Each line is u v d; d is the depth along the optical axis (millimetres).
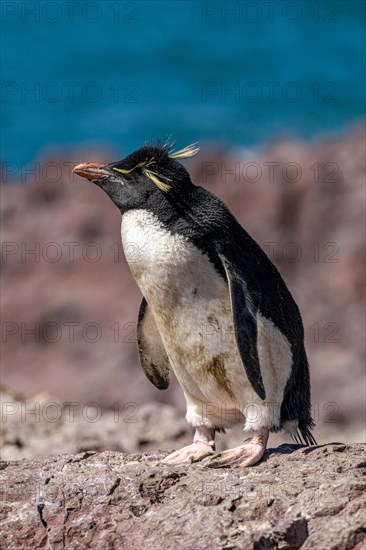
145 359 8375
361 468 6871
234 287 7191
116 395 16391
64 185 20656
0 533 6652
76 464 7441
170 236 7387
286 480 6781
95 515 6668
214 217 7484
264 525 6195
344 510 6195
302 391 7863
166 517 6410
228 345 7363
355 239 18797
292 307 7660
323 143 21406
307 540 5984
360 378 15836
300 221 19406
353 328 17078
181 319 7445
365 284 18016
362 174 19859
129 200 7637
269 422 7426
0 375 17422
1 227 20141
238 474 7035
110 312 17797
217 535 6105
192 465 7305
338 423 15102
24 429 11984
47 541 6574
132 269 7594
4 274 19078
